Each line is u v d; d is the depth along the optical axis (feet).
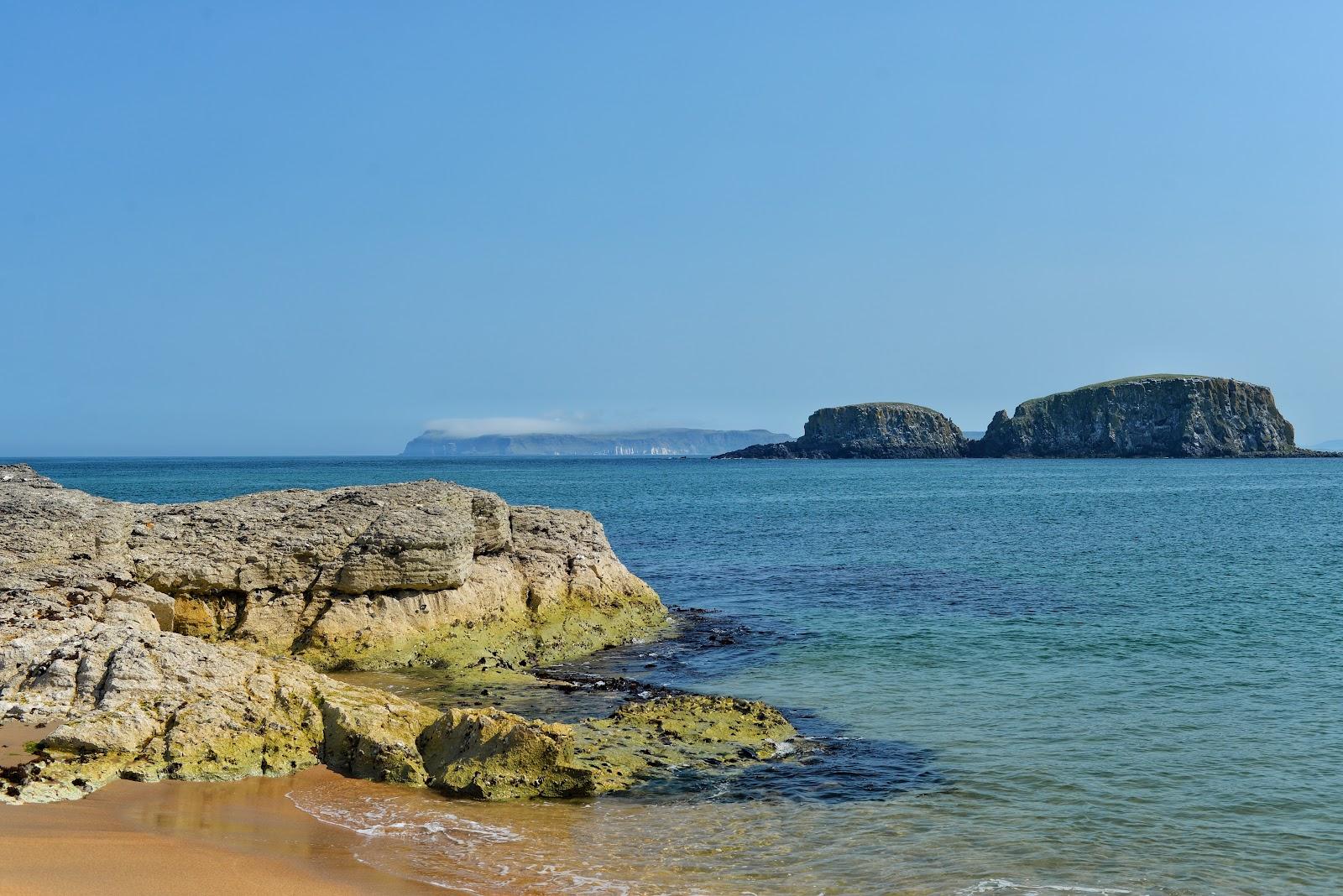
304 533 87.97
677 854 46.91
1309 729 67.62
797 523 241.14
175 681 59.26
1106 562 157.79
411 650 85.40
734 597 128.47
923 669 86.63
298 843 45.70
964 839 49.47
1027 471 629.92
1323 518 239.30
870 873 45.34
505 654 89.81
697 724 66.28
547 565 103.30
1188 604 116.88
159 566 81.87
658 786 56.08
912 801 54.65
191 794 51.26
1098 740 65.67
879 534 211.20
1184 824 51.70
